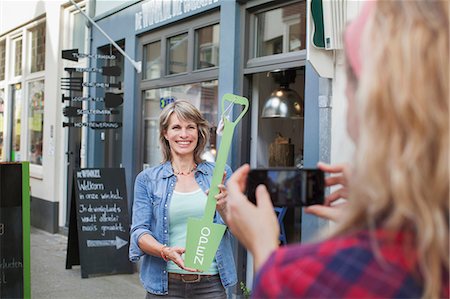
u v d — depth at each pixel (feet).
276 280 2.42
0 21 32.91
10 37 31.96
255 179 3.48
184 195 8.58
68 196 25.50
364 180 2.33
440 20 2.31
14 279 14.73
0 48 33.88
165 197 8.57
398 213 2.25
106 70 19.27
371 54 2.38
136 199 8.77
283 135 15.83
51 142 25.90
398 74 2.26
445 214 2.32
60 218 25.71
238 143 15.23
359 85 2.48
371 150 2.29
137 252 8.70
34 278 18.01
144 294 16.53
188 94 17.89
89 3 23.34
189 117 8.73
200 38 17.51
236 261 15.10
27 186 14.96
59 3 25.38
